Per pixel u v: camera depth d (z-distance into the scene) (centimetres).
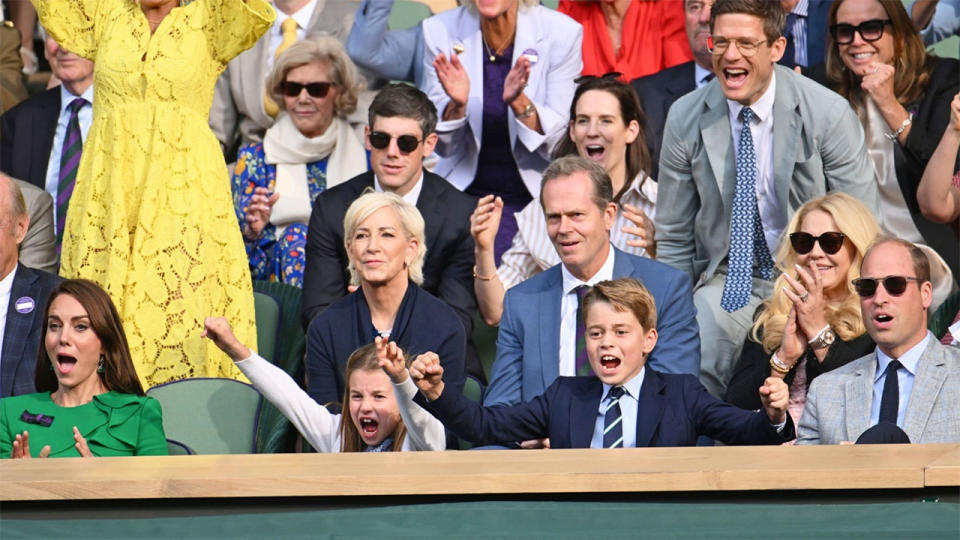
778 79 2109
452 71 2303
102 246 1981
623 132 2192
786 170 2102
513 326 1831
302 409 1728
